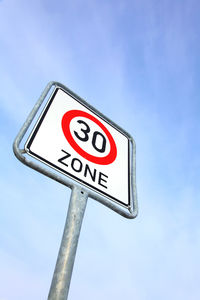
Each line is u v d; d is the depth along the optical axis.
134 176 1.74
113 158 1.69
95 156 1.54
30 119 1.31
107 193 1.42
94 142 1.62
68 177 1.27
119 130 1.98
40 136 1.30
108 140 1.77
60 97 1.65
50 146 1.31
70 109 1.65
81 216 1.14
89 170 1.42
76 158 1.40
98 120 1.83
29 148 1.21
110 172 1.57
